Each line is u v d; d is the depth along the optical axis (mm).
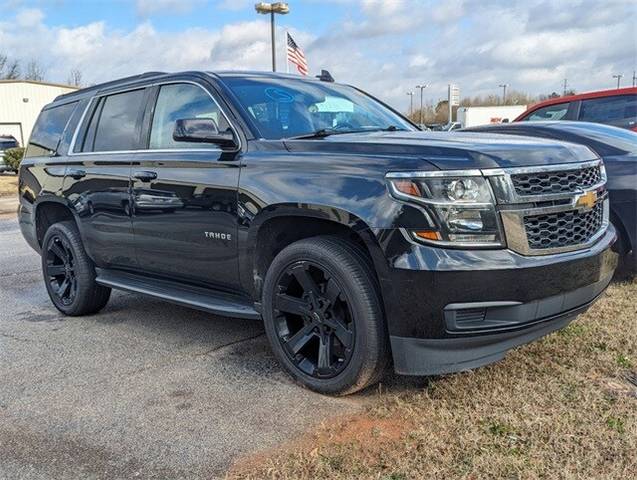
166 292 4391
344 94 4668
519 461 2600
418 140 3344
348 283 3150
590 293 3303
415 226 2887
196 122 3689
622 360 3633
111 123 4902
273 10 21031
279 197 3365
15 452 2904
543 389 3266
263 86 4203
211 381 3668
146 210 4289
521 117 8422
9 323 5109
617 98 7402
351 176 3133
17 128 41625
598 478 2457
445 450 2717
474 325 2922
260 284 3682
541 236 3033
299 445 2857
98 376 3816
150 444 2934
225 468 2699
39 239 5680
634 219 5004
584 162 3334
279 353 3600
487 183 2902
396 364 3062
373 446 2803
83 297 5086
